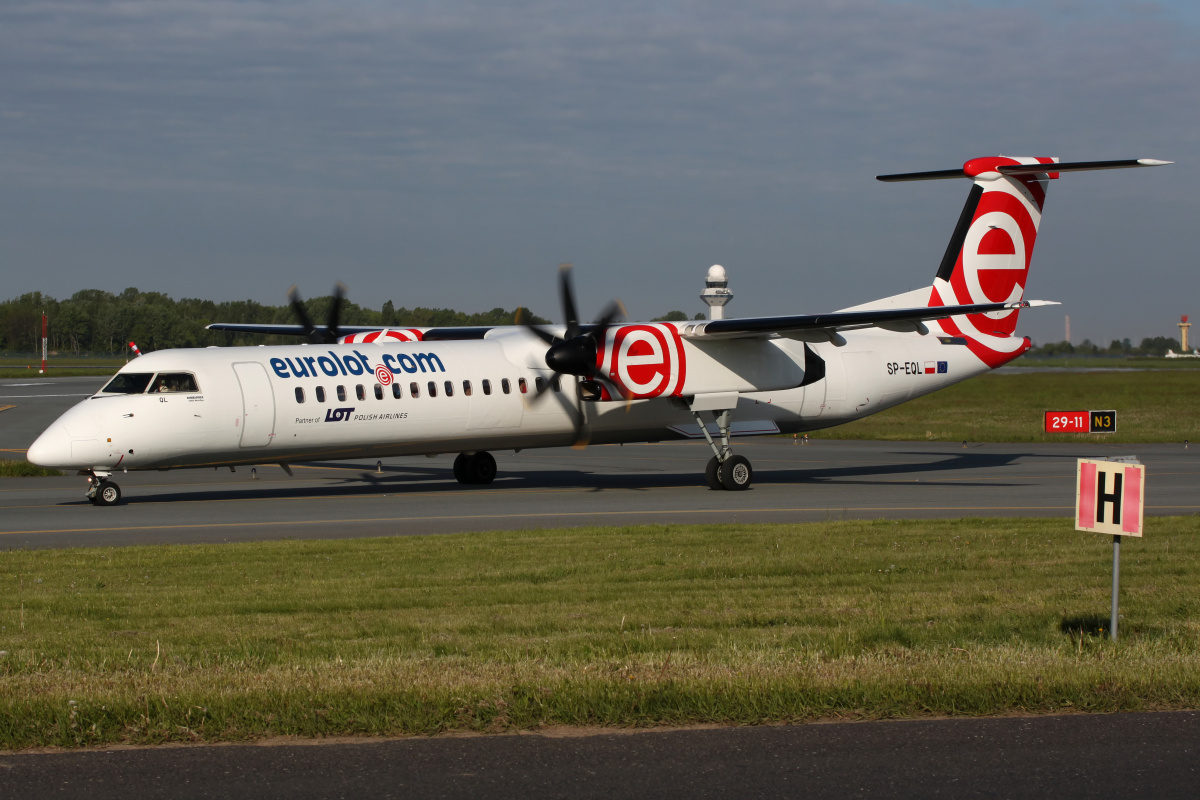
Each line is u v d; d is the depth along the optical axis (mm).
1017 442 114062
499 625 29453
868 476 79062
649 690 21641
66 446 58188
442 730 20203
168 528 51438
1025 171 79188
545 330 70750
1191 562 39125
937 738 19672
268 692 21641
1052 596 33000
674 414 73500
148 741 19609
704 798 17016
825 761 18562
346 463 91188
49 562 40375
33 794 17188
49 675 23531
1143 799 16938
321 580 36438
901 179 79812
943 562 39344
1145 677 22391
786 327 65938
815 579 36406
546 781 17734
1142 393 190250
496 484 74312
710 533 47750
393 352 67125
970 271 80438
